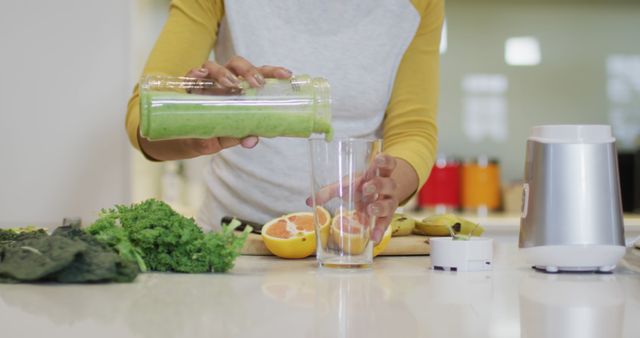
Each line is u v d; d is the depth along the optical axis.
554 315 0.75
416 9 1.55
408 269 1.12
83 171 2.61
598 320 0.72
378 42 1.56
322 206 1.09
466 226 1.38
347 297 0.85
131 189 2.62
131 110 1.37
